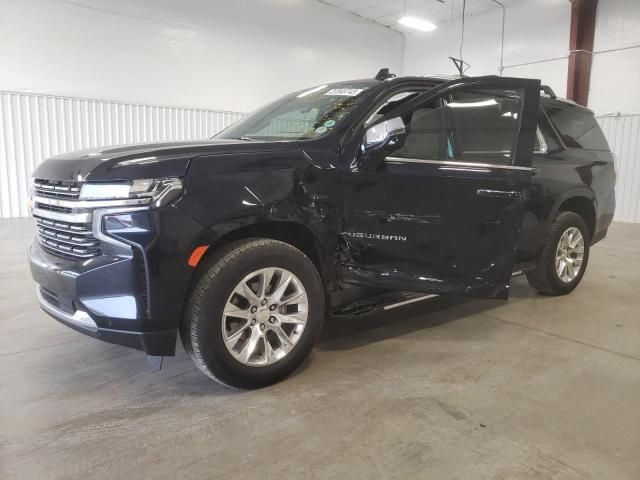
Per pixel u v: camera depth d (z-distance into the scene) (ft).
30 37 28.22
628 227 30.66
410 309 12.64
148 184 6.92
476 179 9.22
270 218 7.79
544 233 12.66
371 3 40.50
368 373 8.79
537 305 13.11
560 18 35.65
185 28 33.88
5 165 28.37
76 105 30.19
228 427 6.99
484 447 6.56
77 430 6.88
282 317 8.21
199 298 7.36
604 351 9.95
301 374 8.74
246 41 36.99
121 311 7.09
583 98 34.58
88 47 30.17
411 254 9.12
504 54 39.58
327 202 8.41
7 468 6.00
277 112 10.89
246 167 7.67
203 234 7.20
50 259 7.88
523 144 9.52
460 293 9.43
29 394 7.93
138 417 7.25
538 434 6.88
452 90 9.32
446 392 8.11
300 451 6.43
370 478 5.90
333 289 9.05
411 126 8.98
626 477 5.97
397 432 6.89
